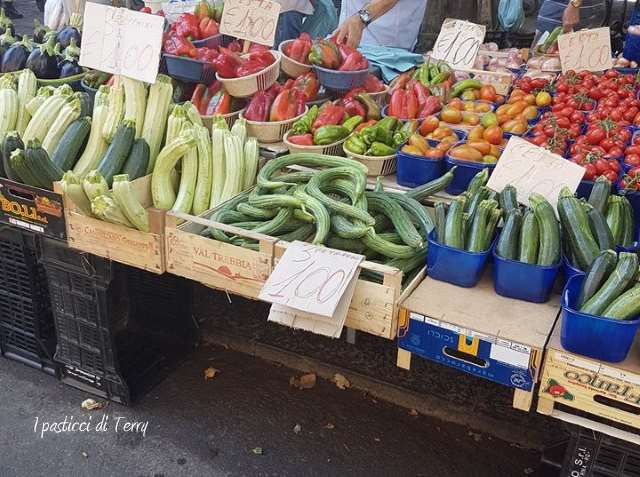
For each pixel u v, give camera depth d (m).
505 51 5.50
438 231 2.34
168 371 3.62
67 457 3.07
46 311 3.49
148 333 3.77
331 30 6.08
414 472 3.05
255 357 3.81
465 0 7.76
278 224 2.57
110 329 3.19
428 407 3.41
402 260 2.45
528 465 3.11
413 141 3.05
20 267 3.33
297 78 3.84
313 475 3.01
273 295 2.19
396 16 5.25
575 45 4.49
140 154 2.80
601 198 2.47
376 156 3.12
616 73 4.42
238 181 2.91
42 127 3.04
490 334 2.07
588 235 2.21
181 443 3.17
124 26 2.93
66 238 2.86
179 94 3.76
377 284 2.21
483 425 3.30
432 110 3.72
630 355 1.95
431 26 7.83
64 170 2.90
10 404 3.38
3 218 2.99
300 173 2.86
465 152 2.92
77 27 4.67
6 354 3.69
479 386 3.54
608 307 1.88
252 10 3.84
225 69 3.55
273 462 3.08
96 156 2.97
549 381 2.02
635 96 4.13
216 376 3.63
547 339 2.04
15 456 3.07
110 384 3.36
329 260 2.24
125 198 2.49
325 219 2.48
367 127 3.21
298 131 3.39
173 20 4.86
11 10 13.26
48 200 2.80
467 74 4.61
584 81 4.30
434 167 2.97
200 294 4.33
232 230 2.49
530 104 4.02
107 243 2.76
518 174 2.62
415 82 4.00
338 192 2.75
